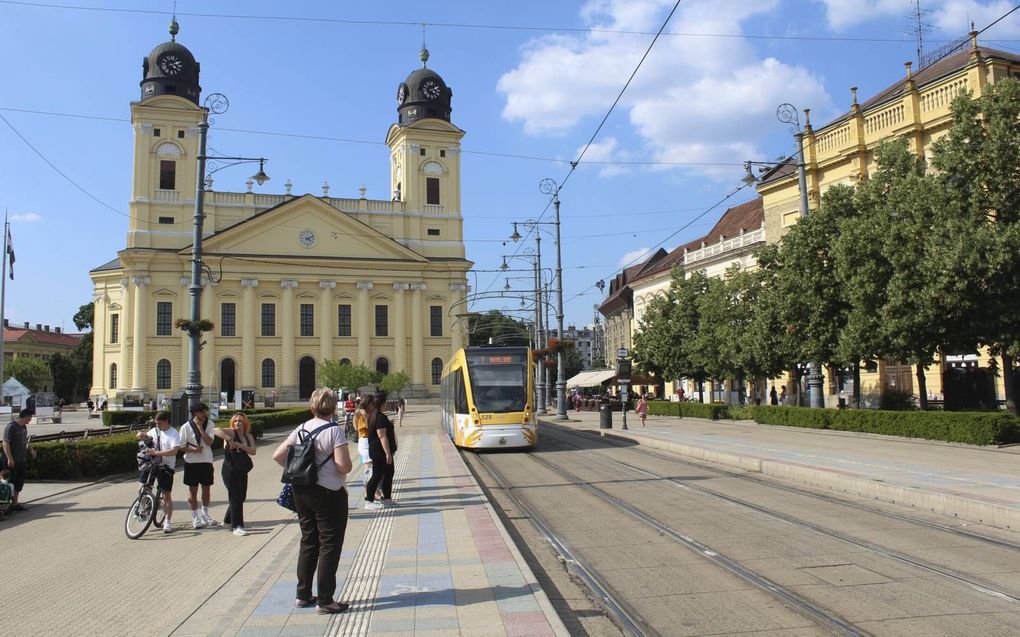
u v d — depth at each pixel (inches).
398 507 530.6
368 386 2891.2
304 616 268.1
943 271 872.3
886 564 343.3
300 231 3021.7
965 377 1096.8
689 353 1771.7
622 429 1337.4
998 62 1211.2
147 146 2881.4
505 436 1012.5
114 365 2930.6
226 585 326.0
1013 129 894.4
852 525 438.6
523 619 257.6
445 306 3189.0
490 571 328.5
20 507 559.2
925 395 1074.1
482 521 460.1
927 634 249.8
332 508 274.8
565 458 924.0
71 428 1838.1
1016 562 343.6
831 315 1147.3
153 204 2874.0
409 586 305.9
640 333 1964.8
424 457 919.0
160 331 2871.6
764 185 1768.0
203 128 952.3
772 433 1146.0
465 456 995.3
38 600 309.7
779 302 1216.8
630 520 483.2
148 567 369.4
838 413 1115.3
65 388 4232.3
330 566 271.4
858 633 253.3
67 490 675.4
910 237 936.3
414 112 3238.2
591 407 2549.2
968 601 283.7
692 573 342.0
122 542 437.1
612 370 2620.6
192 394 913.5
